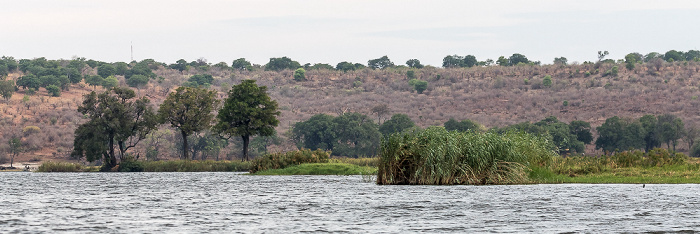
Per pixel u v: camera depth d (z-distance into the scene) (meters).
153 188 168.62
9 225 87.31
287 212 103.25
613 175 182.00
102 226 86.56
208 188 165.62
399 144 158.75
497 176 158.00
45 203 121.19
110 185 186.38
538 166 172.12
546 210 104.12
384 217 96.19
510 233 80.19
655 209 104.38
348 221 91.81
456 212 102.12
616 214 98.25
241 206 113.44
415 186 153.62
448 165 157.00
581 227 84.94
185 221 92.06
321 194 137.88
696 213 99.00
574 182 167.62
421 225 87.44
